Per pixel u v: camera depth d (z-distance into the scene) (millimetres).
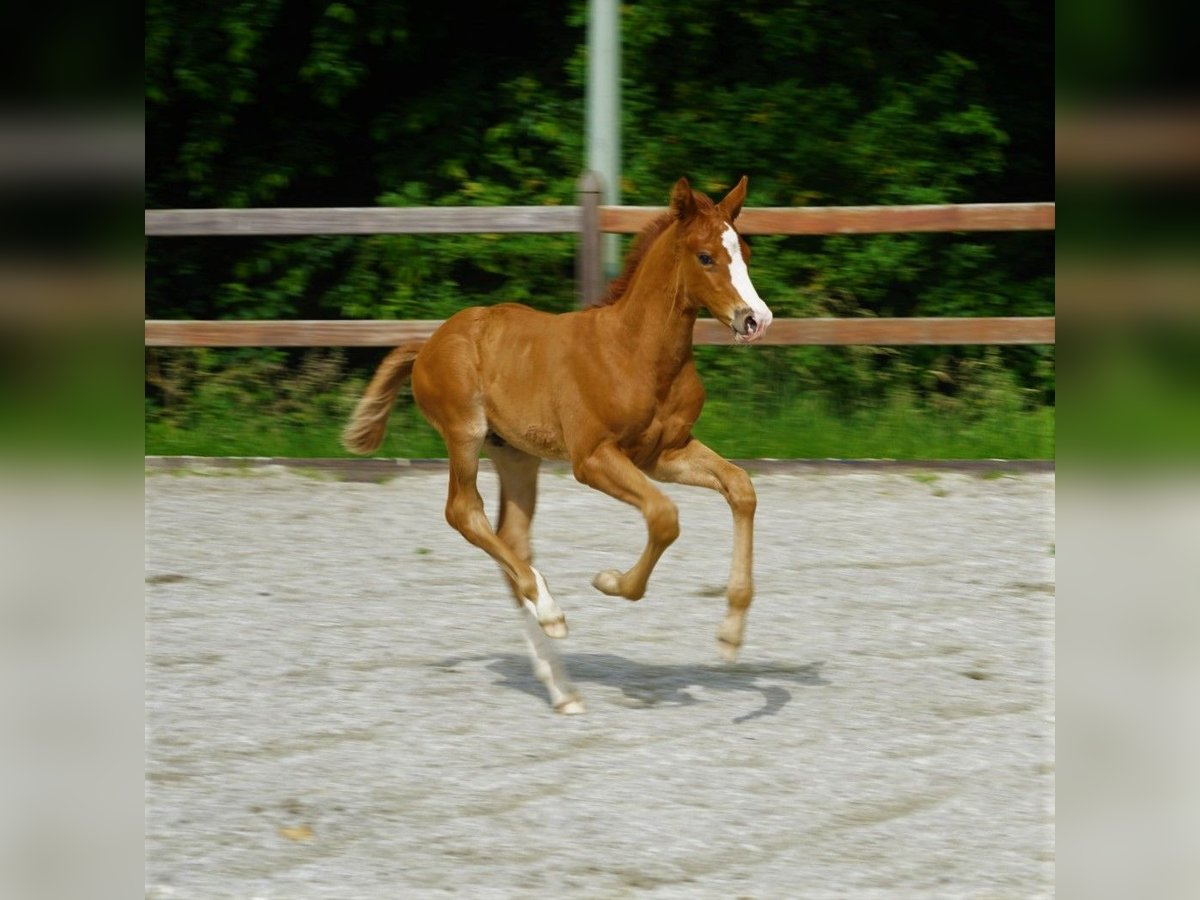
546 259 18562
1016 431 15500
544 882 6234
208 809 7023
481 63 21312
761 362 16844
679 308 8031
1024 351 19141
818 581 11117
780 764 7594
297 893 6137
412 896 6105
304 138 21375
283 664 9266
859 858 6473
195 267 21375
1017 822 6855
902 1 20297
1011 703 8539
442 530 12719
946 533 12461
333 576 11336
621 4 20062
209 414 16500
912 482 14156
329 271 21297
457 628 10070
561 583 11094
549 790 7250
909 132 19812
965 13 20703
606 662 9344
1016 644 9641
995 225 15039
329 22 20328
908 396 16688
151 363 16812
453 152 20844
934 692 8727
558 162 20734
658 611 10430
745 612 8117
